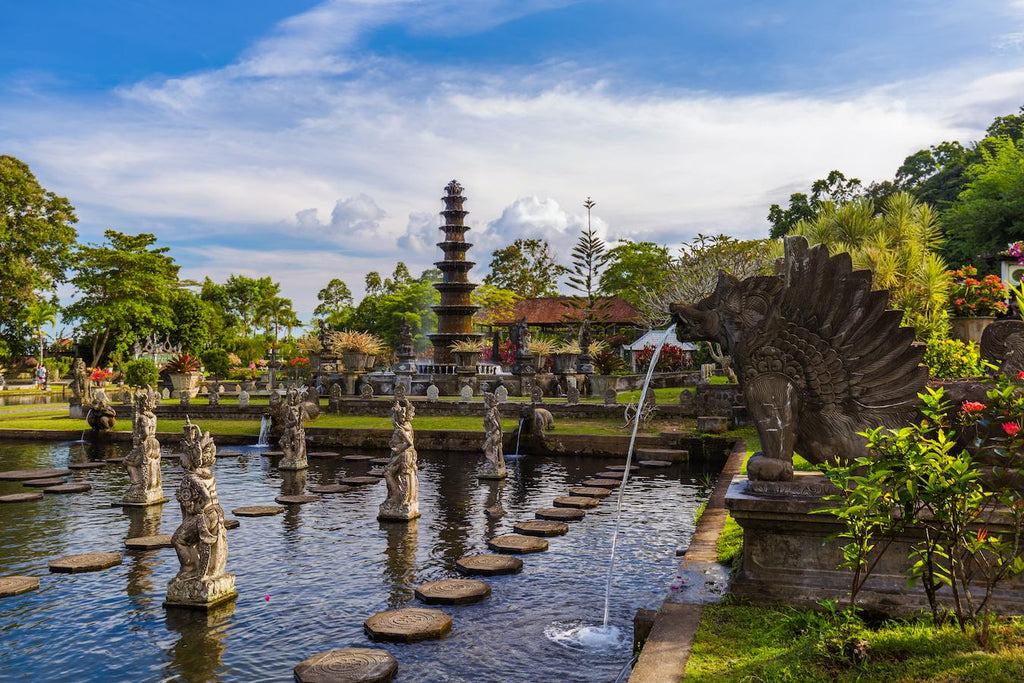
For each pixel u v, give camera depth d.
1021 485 5.48
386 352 49.78
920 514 5.56
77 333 59.62
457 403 27.66
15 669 7.06
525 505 14.91
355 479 17.84
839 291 6.19
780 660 4.65
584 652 7.21
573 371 36.59
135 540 11.91
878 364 6.11
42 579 9.98
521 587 9.39
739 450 18.25
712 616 5.71
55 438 26.98
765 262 31.77
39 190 49.62
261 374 60.38
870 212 28.47
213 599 8.70
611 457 21.88
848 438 6.09
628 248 62.66
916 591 5.66
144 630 8.05
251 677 6.84
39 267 50.00
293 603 8.91
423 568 10.40
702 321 6.50
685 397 24.89
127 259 58.09
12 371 63.59
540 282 76.38
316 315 98.12
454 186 44.94
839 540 5.87
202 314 69.75
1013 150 32.97
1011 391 4.92
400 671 6.82
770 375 6.20
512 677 6.65
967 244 31.33
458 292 44.47
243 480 18.39
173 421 29.53
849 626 5.02
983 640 4.49
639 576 9.79
